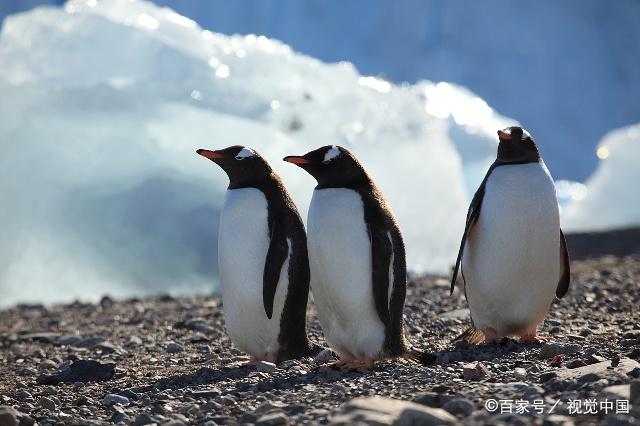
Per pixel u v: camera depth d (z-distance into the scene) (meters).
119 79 69.62
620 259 54.59
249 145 67.50
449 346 27.09
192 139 68.06
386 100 74.12
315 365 24.44
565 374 19.61
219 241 25.86
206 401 20.55
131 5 75.75
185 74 70.12
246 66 71.94
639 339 24.89
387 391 19.30
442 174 73.00
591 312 32.56
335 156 23.53
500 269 25.55
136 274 66.00
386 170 70.75
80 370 26.86
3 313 44.69
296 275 25.34
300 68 73.25
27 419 19.62
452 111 125.06
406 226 71.38
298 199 66.56
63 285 65.56
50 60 71.06
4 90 67.56
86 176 66.88
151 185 67.38
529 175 25.33
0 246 64.75
